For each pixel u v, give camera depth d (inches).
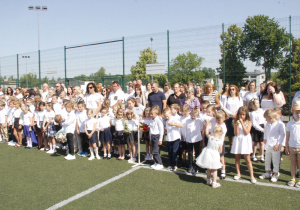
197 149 206.2
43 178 197.0
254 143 231.9
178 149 216.8
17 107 317.1
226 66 418.3
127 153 270.2
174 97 265.3
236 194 159.3
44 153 280.1
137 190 168.2
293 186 171.5
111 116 271.7
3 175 206.2
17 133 316.5
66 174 205.0
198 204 145.9
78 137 266.8
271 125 186.5
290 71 374.0
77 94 308.8
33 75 629.0
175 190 167.2
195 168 203.6
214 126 191.2
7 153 281.4
